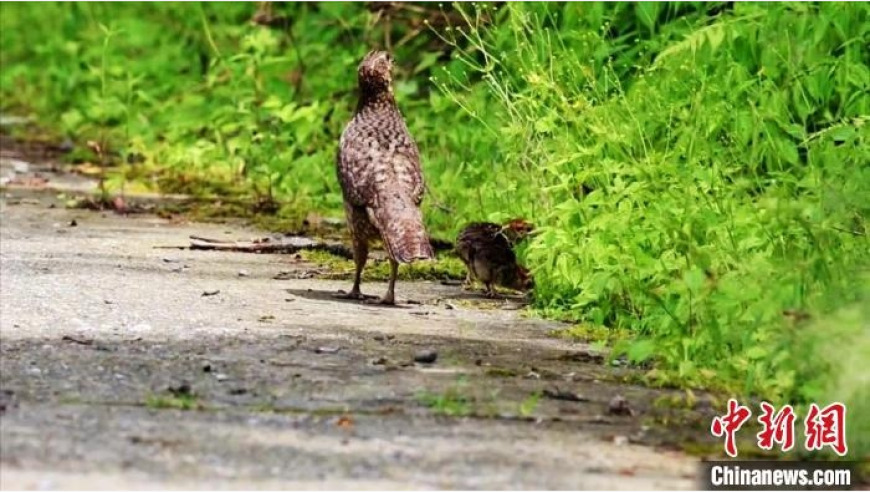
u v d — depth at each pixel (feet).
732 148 49.32
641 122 49.78
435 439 30.50
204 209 64.18
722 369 36.37
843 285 36.40
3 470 27.07
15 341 37.68
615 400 33.37
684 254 42.06
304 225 60.59
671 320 38.40
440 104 62.13
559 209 45.80
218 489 26.66
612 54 60.23
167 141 77.46
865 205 41.22
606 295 42.70
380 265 52.65
